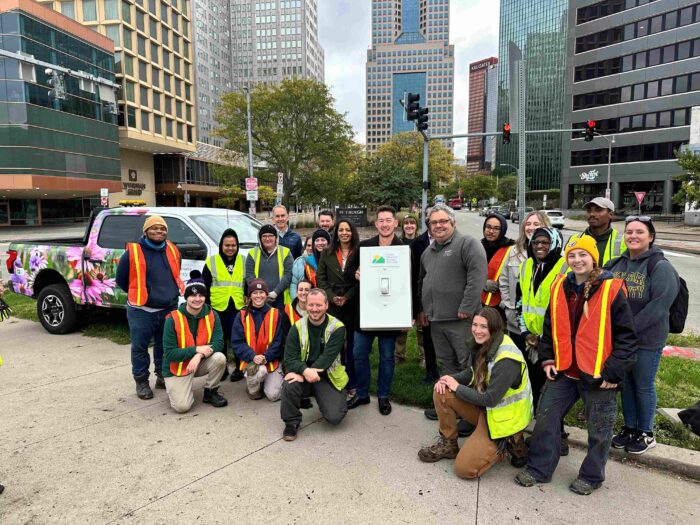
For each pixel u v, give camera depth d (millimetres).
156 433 3605
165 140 52750
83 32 39844
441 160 53625
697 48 41781
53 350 5754
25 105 34062
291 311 4480
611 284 2695
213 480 2936
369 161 29203
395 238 4309
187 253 5578
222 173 31406
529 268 3574
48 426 3707
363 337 4059
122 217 6109
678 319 3217
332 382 3744
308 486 2871
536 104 89000
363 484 2900
